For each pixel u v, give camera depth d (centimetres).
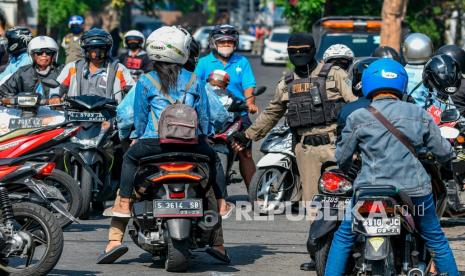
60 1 10481
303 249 2423
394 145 1717
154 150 2086
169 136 2044
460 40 7938
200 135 2125
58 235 1977
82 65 2961
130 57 4016
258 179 2889
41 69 2961
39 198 2052
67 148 2581
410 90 2838
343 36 5744
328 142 2269
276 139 2895
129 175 2112
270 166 2869
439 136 1747
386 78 1758
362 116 1739
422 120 1736
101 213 2942
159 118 2078
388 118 1727
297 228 2711
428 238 1773
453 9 7750
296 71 2328
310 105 2270
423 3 7725
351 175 1831
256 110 3023
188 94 2120
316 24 5822
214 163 2138
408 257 1767
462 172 2506
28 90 2948
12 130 2416
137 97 2111
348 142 1748
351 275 1806
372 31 5744
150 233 2111
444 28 7906
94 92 2941
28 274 1975
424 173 1730
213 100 2166
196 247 2141
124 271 2142
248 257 2317
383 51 3400
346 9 7800
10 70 3178
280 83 2334
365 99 1953
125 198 2127
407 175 1714
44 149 2408
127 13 17100
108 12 12506
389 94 1762
